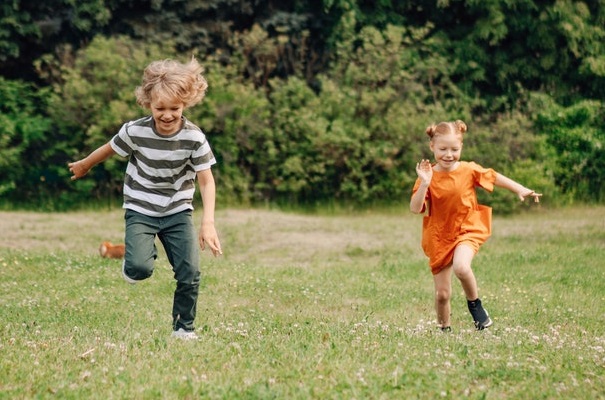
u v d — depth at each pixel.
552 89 26.34
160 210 6.29
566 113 24.48
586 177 24.28
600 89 26.56
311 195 23.45
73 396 4.69
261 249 15.96
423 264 13.81
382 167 23.00
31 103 23.45
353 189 22.89
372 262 14.45
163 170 6.23
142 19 25.11
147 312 8.78
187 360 5.53
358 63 24.61
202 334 6.75
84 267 12.20
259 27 24.59
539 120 24.77
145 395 4.71
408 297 10.58
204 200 6.30
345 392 4.77
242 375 5.15
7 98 23.14
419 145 23.02
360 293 10.84
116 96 22.72
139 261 6.12
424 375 5.15
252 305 9.67
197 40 25.14
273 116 23.52
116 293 10.20
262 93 23.84
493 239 17.08
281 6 26.48
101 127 22.27
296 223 19.42
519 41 26.41
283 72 26.06
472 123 23.88
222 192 23.12
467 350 6.08
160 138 6.16
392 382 4.97
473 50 25.92
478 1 25.66
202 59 25.11
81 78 22.86
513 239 17.03
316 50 26.48
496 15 25.67
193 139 6.20
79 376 5.10
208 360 5.54
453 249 7.68
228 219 19.80
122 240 16.44
